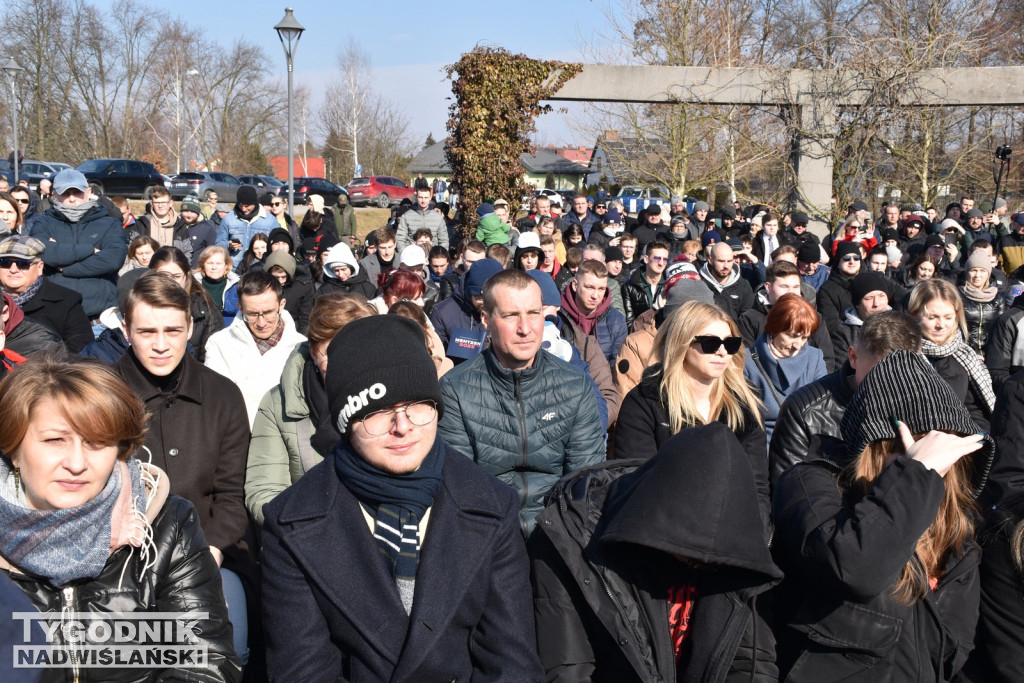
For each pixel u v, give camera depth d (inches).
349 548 84.2
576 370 139.4
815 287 354.3
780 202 739.4
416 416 84.6
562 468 137.3
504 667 85.2
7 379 83.0
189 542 92.5
